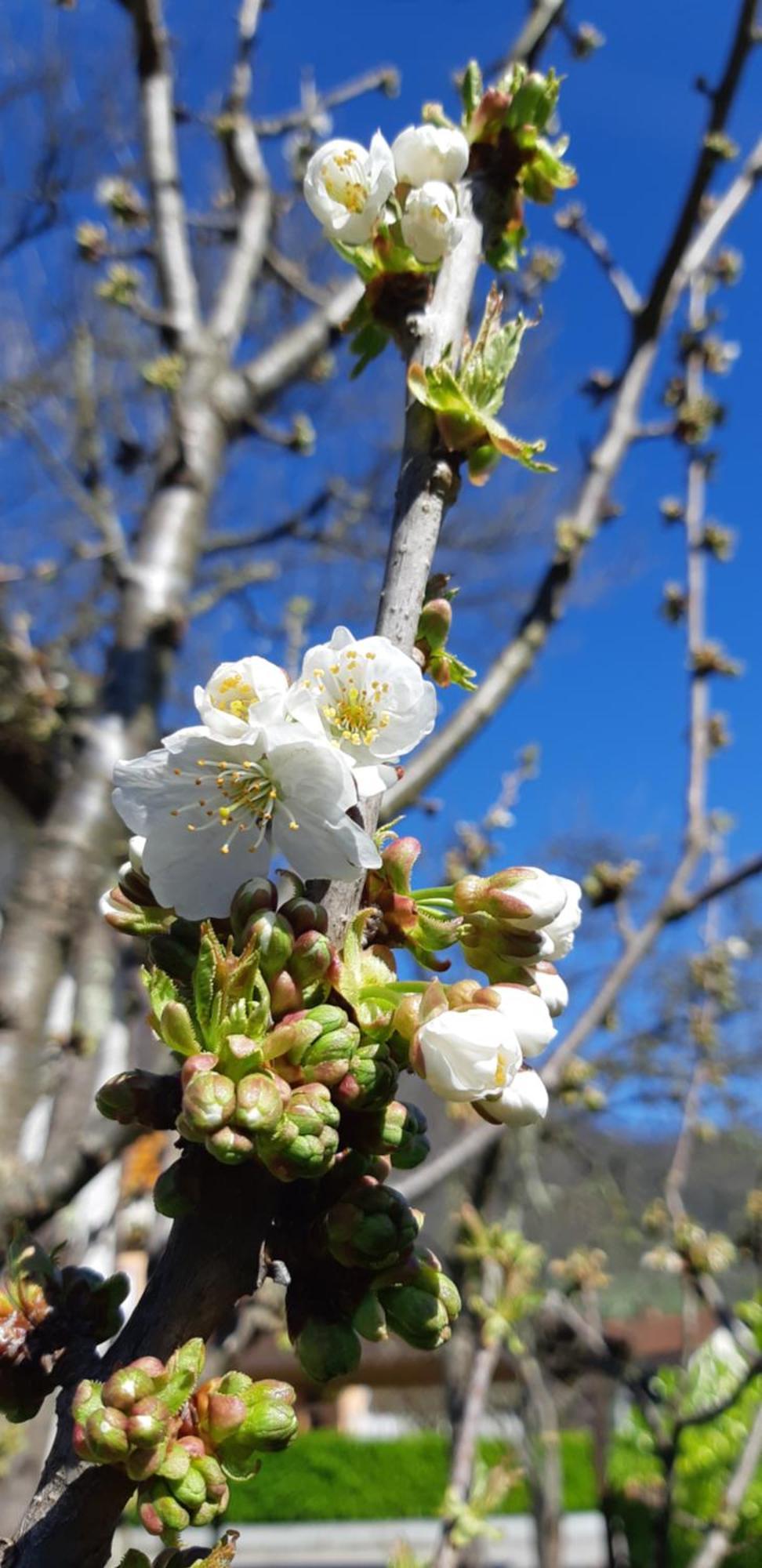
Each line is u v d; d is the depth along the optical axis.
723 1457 0.54
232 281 0.57
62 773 0.61
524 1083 0.15
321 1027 0.13
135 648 0.46
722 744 0.47
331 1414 2.79
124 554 0.48
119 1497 0.13
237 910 0.14
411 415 0.18
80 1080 0.38
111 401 1.05
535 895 0.15
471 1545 0.56
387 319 0.20
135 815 0.15
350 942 0.15
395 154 0.20
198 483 0.51
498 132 0.22
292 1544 2.11
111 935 0.41
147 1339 0.13
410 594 0.17
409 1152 0.15
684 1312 0.45
